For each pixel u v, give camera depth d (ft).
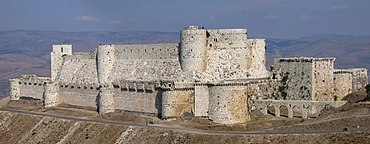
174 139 548.31
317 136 480.64
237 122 602.03
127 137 593.42
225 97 599.16
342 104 612.70
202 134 541.34
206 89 622.13
